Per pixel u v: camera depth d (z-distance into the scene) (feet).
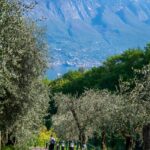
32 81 114.42
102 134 207.31
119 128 146.30
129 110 133.39
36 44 115.65
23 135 139.23
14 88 107.04
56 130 292.40
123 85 169.17
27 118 131.34
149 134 123.85
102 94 225.15
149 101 126.93
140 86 127.95
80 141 226.17
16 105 115.24
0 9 71.36
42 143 280.72
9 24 74.90
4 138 150.51
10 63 91.20
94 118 215.92
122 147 301.43
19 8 76.54
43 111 142.61
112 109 152.05
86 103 221.05
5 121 116.57
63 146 188.85
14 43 79.92
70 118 273.54
